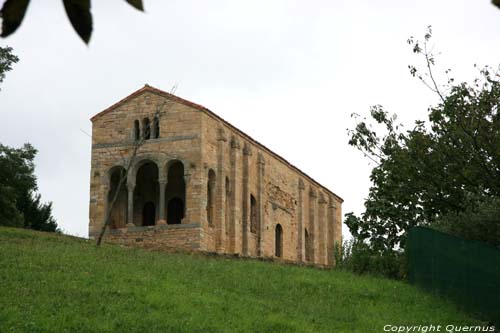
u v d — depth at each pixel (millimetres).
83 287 29703
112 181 59438
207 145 57250
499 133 35750
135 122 58375
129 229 56625
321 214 76375
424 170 37969
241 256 47125
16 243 38969
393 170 38969
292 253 70312
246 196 61906
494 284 31172
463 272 32500
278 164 68688
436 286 33594
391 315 31219
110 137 58656
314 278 37875
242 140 62812
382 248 44156
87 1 5215
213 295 31250
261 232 63344
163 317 26656
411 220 44094
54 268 32656
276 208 67188
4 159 64312
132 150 57688
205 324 26281
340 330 28203
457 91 36875
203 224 55562
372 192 45000
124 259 37156
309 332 27000
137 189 61031
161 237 55844
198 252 45844
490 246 31844
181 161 56406
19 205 77062
